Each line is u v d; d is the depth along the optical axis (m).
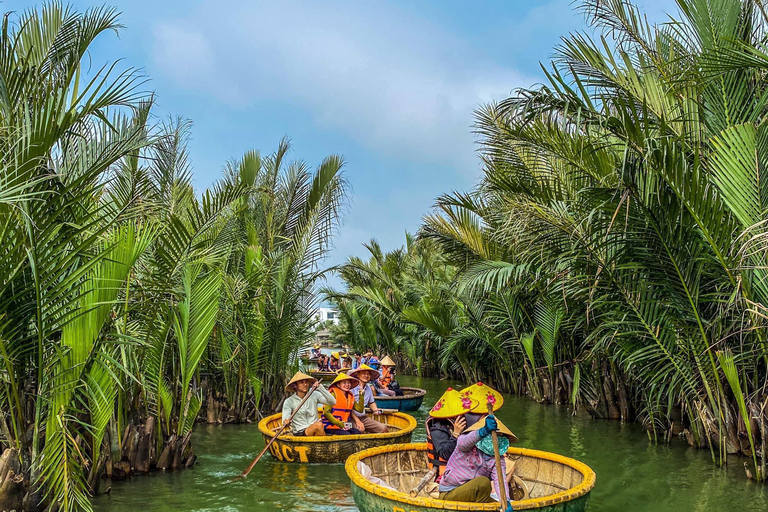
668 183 6.84
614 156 8.04
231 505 6.21
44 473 5.20
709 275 7.44
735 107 7.61
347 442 8.16
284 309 13.36
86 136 6.68
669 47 9.17
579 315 10.84
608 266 8.22
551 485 6.41
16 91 5.78
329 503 6.30
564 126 7.48
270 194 8.81
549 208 9.04
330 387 9.44
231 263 13.30
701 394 8.42
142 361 7.39
